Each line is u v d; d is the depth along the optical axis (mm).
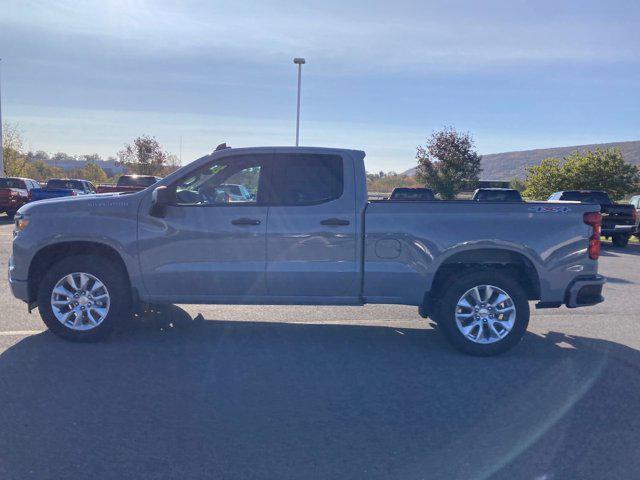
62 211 7191
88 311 7137
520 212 7082
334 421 5125
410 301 7133
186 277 7121
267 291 7148
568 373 6457
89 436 4758
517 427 5055
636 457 4539
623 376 6375
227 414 5234
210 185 7324
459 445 4707
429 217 7043
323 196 7133
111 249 7242
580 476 4254
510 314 7000
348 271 7066
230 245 7078
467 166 36438
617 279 13453
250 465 4348
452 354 7105
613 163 33219
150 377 6098
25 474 4164
